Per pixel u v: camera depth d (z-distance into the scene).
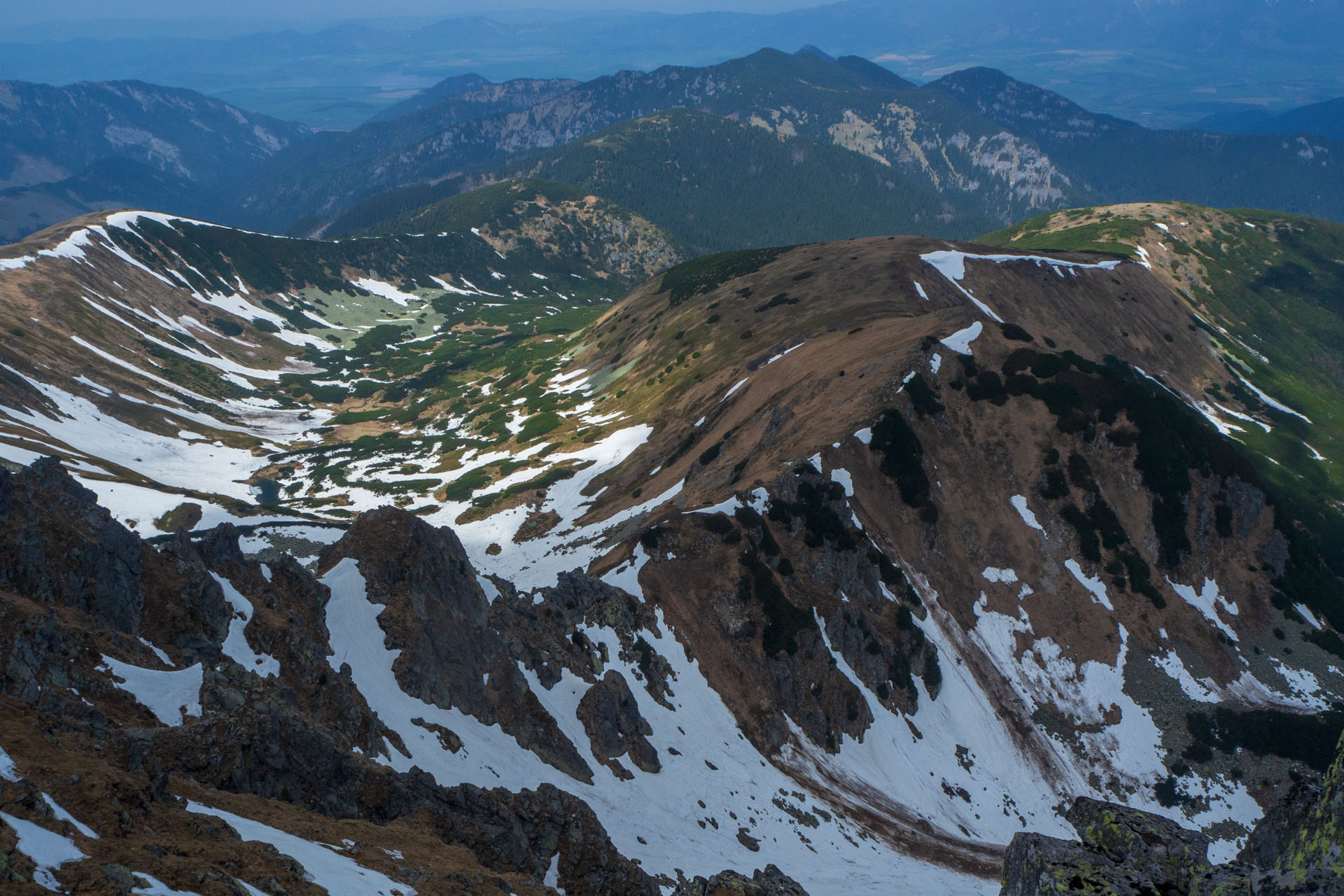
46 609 45.84
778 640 98.81
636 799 71.94
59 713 40.38
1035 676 110.50
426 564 75.75
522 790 59.31
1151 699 109.00
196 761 42.75
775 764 88.50
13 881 24.91
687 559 103.44
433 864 44.03
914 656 106.06
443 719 66.94
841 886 71.12
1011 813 95.06
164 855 30.84
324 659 62.75
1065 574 119.06
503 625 81.56
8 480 53.06
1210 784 101.94
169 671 51.50
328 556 77.44
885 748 96.94
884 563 113.00
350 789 49.53
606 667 86.69
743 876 50.34
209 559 65.25
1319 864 18.80
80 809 31.05
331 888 34.91
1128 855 21.88
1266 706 110.25
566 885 55.50
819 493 115.44
